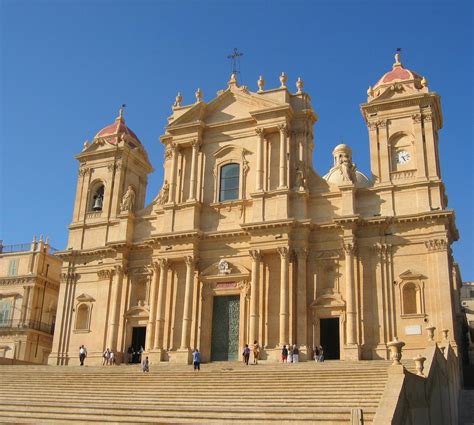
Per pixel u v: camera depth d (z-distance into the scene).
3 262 62.31
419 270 39.50
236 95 48.06
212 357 42.91
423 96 43.03
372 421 19.64
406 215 40.34
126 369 38.47
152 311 44.41
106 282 48.16
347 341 38.84
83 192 52.59
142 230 48.41
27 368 39.88
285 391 26.42
